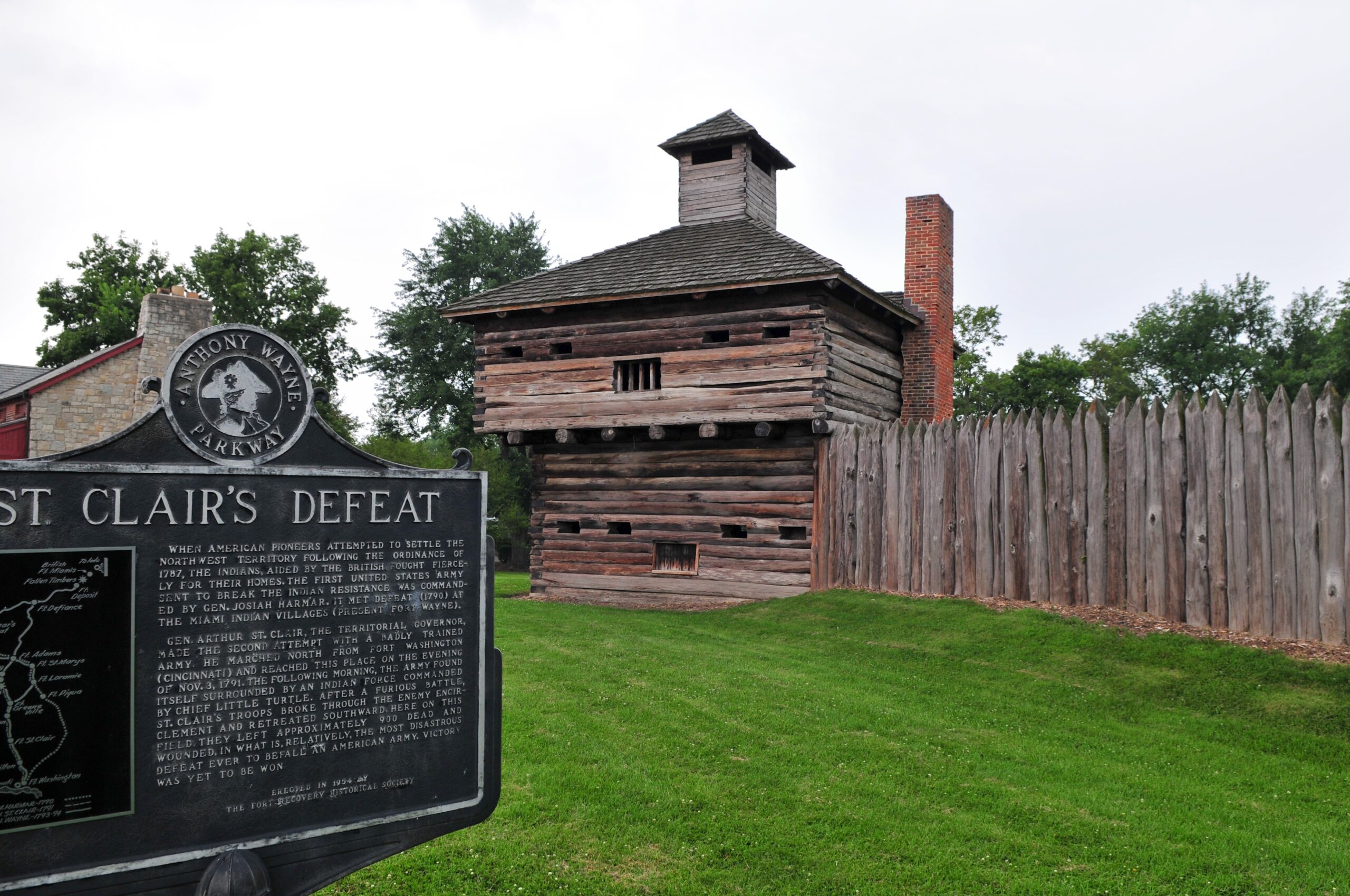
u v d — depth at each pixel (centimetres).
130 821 393
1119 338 4747
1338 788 698
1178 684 934
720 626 1395
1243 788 700
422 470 475
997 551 1320
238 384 429
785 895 539
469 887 540
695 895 538
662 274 1725
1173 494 1106
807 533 1630
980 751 777
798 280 1555
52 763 379
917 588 1424
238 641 423
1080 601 1210
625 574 1781
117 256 4166
